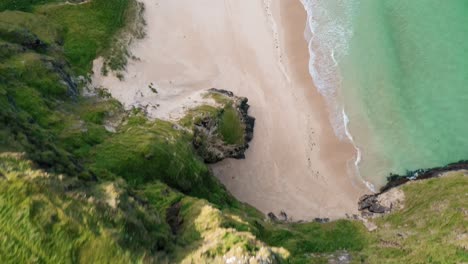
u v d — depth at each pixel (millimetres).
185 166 37250
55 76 41219
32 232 22891
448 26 52281
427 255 33344
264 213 40969
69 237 23234
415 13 53656
